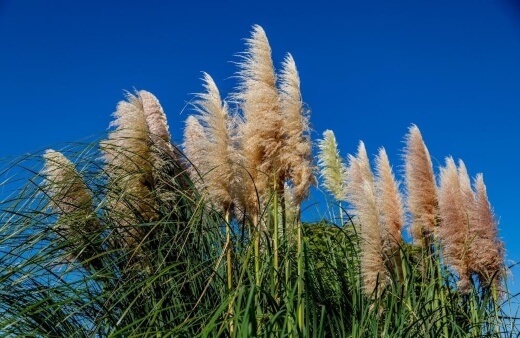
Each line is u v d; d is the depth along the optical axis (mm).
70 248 2029
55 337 1877
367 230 2422
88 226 2137
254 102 2289
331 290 2336
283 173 2305
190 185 2332
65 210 2145
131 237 2143
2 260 1939
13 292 1897
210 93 2285
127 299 2012
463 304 2633
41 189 2117
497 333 2436
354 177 2621
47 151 2182
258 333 1709
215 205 2314
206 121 2264
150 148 2320
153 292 2006
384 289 2297
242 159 2264
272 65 2320
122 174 2230
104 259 2082
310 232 2812
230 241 2145
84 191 2162
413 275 2326
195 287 2088
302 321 1959
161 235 2070
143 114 2324
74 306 1947
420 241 2885
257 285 1843
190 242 2215
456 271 2650
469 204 2664
